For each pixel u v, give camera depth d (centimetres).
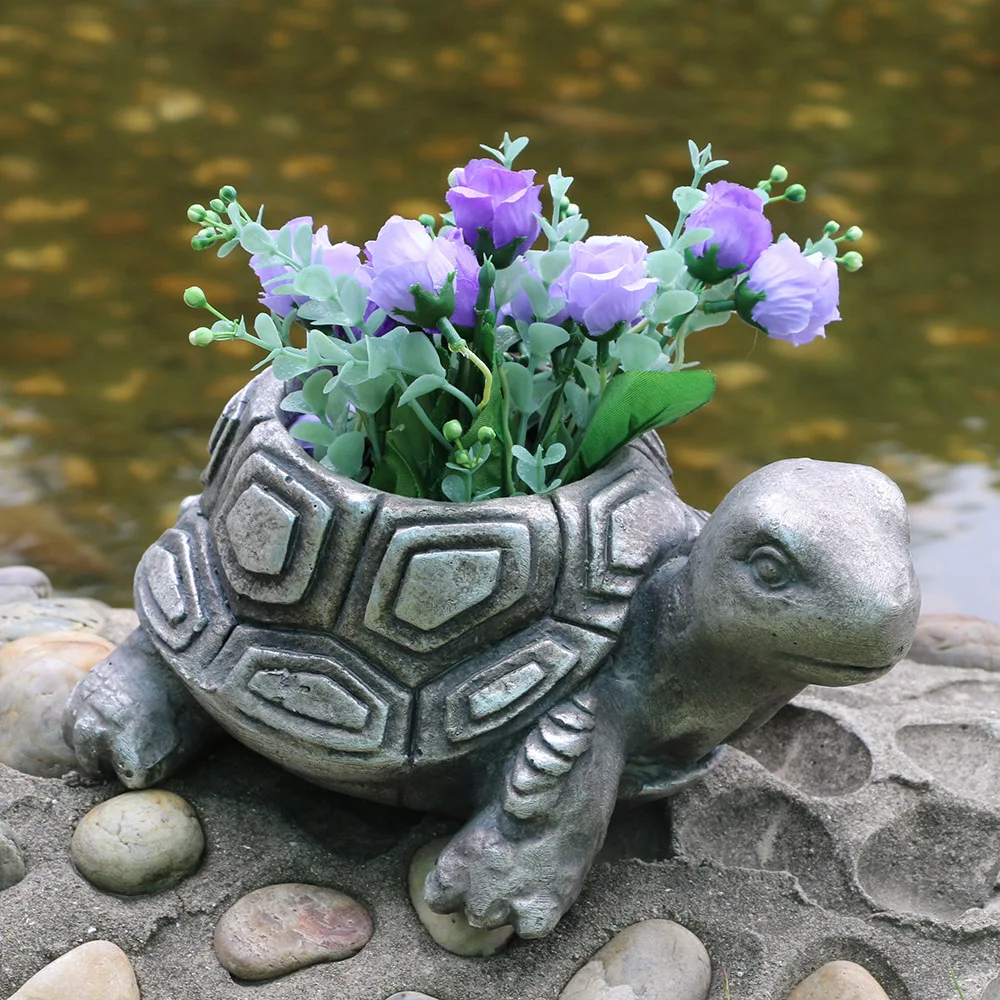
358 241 183
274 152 208
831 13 267
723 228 111
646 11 264
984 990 112
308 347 109
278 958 112
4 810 117
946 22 264
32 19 250
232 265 188
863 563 107
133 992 112
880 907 115
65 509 149
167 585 115
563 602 110
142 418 160
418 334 109
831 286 112
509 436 111
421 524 109
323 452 114
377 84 229
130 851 114
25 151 207
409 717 111
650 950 112
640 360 111
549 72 237
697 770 116
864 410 168
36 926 113
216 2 260
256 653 112
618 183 201
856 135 221
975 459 159
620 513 112
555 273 110
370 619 110
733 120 223
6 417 159
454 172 115
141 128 214
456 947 113
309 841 117
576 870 111
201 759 120
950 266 194
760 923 114
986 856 118
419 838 117
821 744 123
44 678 121
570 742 110
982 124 227
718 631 109
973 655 131
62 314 176
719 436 162
